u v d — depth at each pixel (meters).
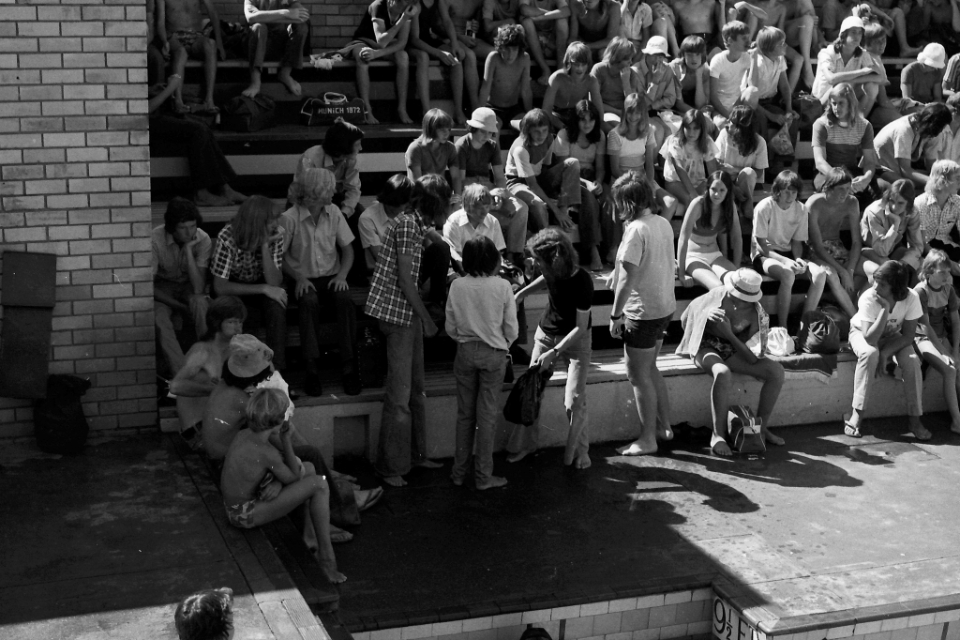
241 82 9.98
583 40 11.05
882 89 11.44
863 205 10.51
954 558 6.93
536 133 9.10
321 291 7.96
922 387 9.41
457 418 7.52
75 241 7.09
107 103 6.96
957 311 9.45
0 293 6.98
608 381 8.41
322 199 7.70
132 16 6.89
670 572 6.56
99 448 7.18
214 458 6.43
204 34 9.48
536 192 9.21
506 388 8.05
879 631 6.25
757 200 10.27
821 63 11.30
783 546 6.97
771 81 10.84
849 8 12.46
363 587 6.23
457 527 7.01
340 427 7.80
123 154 7.05
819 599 6.33
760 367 8.48
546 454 8.23
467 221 8.29
